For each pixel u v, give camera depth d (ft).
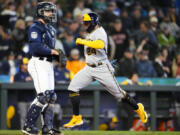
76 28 137.18
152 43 140.87
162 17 165.48
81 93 112.57
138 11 157.79
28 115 65.51
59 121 110.22
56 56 67.31
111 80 72.43
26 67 110.73
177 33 163.02
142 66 127.75
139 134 78.33
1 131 87.30
